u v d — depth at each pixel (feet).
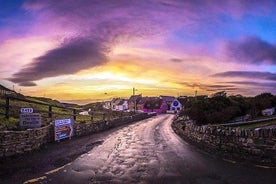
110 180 33.96
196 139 70.38
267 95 130.41
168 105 410.93
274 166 38.45
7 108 63.46
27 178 33.12
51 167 39.32
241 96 124.88
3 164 39.22
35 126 55.93
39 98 208.44
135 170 39.32
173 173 37.32
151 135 92.99
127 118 163.53
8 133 43.29
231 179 33.32
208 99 113.91
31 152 49.70
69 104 249.55
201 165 41.60
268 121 86.17
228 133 50.44
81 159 46.57
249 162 41.91
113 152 55.31
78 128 83.51
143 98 439.22
